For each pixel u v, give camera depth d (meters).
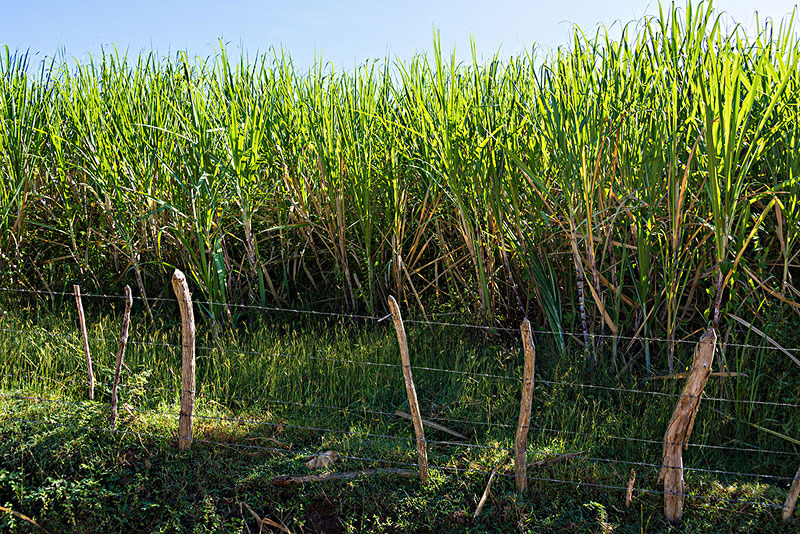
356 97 6.62
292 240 6.93
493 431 4.75
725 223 4.34
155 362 5.45
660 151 4.68
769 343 4.76
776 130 4.78
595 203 5.34
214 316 5.86
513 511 3.84
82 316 4.86
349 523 3.80
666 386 4.92
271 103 6.31
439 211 6.38
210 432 4.50
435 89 5.64
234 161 5.76
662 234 5.09
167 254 6.73
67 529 3.65
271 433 4.60
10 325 6.03
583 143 4.84
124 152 6.18
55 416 4.45
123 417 4.55
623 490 3.98
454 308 6.29
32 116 6.75
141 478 3.98
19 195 6.62
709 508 3.83
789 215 4.54
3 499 3.80
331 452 4.36
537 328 5.93
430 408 5.09
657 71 4.97
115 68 6.88
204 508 3.82
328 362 5.52
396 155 6.12
